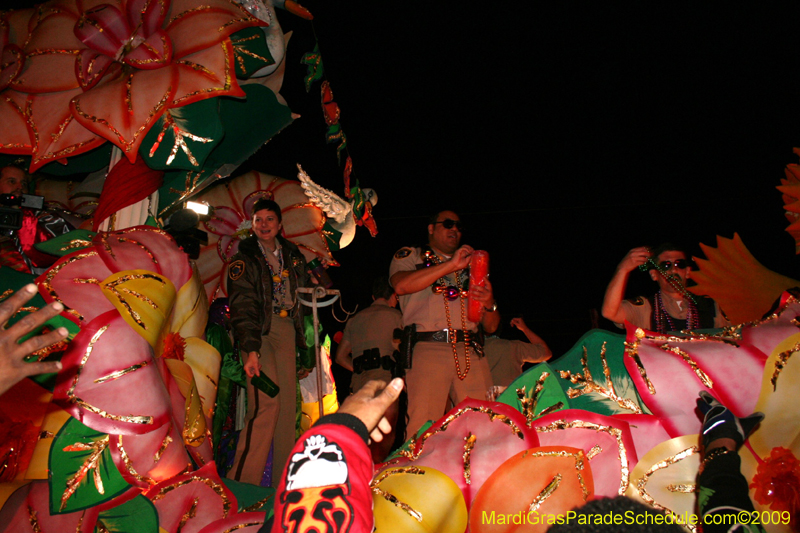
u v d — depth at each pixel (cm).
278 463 386
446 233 392
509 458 240
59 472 233
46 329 241
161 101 305
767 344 259
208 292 515
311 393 494
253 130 374
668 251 340
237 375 382
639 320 336
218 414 388
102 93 308
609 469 240
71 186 521
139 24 328
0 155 418
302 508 142
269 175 596
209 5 331
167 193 346
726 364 255
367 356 510
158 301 266
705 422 199
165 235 295
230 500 259
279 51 379
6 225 291
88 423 238
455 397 366
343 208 564
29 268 299
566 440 244
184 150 304
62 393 238
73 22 333
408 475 239
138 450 244
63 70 322
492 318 415
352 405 165
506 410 248
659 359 257
